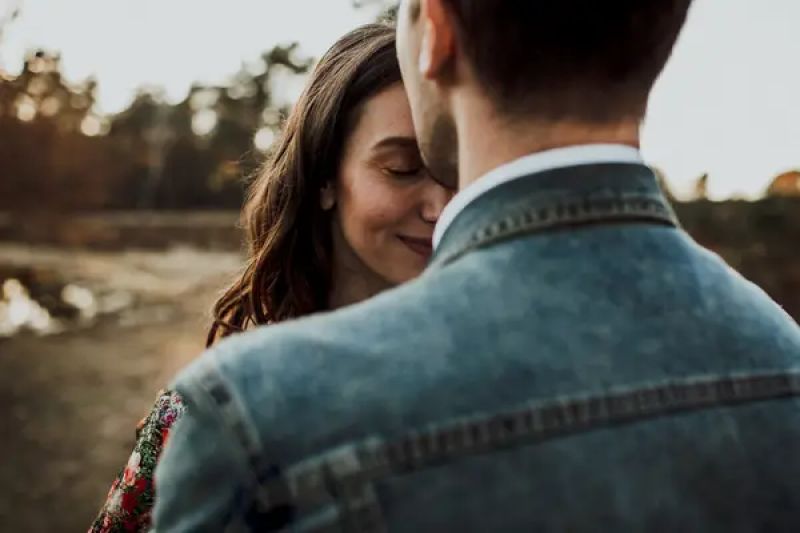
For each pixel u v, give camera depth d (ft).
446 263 2.60
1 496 18.35
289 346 2.38
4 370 31.37
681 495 2.30
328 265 5.58
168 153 153.69
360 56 5.08
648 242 2.55
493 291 2.44
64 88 94.99
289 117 5.62
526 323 2.39
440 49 2.54
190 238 104.83
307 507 2.24
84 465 20.71
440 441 2.24
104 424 24.59
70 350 36.24
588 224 2.50
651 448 2.31
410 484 2.22
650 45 2.37
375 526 2.20
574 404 2.30
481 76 2.46
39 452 21.45
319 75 5.35
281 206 5.61
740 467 2.38
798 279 31.30
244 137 160.66
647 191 2.60
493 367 2.32
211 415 2.32
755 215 35.09
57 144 97.81
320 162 5.31
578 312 2.41
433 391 2.29
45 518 17.37
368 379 2.31
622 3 2.29
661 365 2.39
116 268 73.61
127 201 143.64
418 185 5.04
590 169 2.50
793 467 2.43
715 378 2.43
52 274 64.64
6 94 79.56
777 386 2.52
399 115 4.95
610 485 2.25
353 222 5.20
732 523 2.32
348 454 2.23
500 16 2.33
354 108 5.11
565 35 2.31
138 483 4.67
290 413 2.28
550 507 2.22
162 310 51.11
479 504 2.21
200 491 2.31
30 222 90.33
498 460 2.24
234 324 5.99
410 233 5.10
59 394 28.14
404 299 2.48
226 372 2.36
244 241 6.55
